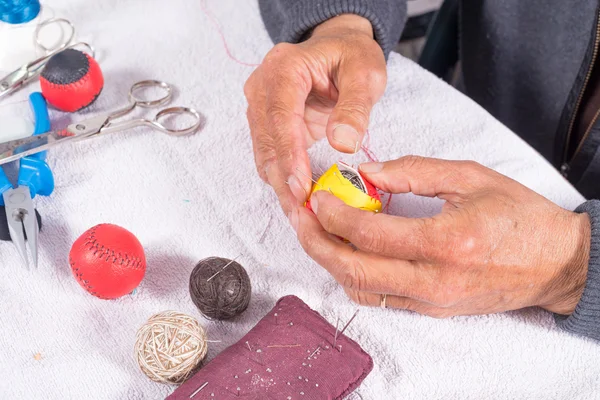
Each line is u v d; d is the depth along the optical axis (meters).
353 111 0.62
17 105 0.71
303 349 0.59
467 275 0.60
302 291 0.64
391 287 0.60
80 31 0.76
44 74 0.69
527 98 0.88
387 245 0.59
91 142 0.70
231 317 0.61
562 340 0.63
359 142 0.61
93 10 0.77
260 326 0.60
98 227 0.61
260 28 0.78
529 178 0.70
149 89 0.74
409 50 1.11
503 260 0.60
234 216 0.67
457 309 0.63
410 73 0.76
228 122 0.72
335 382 0.58
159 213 0.67
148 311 0.62
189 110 0.72
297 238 0.66
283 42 0.70
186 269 0.65
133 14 0.78
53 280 0.63
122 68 0.75
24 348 0.61
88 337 0.61
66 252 0.65
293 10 0.73
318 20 0.72
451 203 0.64
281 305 0.61
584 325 0.62
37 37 0.74
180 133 0.71
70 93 0.69
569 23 0.81
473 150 0.71
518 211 0.61
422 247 0.59
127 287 0.61
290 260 0.65
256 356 0.58
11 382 0.59
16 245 0.62
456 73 0.97
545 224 0.61
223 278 0.60
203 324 0.62
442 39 0.92
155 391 0.59
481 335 0.63
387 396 0.60
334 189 0.62
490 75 0.90
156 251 0.65
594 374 0.62
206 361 0.60
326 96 0.69
